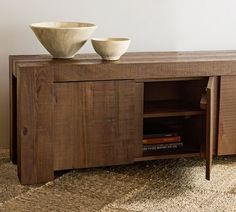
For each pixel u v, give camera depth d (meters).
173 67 2.01
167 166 2.13
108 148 2.00
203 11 2.52
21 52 2.29
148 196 1.79
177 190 1.85
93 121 1.96
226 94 2.11
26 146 1.87
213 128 2.13
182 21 2.50
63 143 1.93
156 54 2.31
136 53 2.33
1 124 2.31
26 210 1.65
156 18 2.46
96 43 2.01
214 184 1.92
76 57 2.11
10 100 2.14
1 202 1.71
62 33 1.95
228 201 1.75
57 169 1.94
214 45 2.56
